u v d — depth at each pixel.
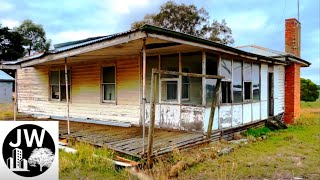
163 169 6.34
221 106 10.25
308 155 8.52
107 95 12.62
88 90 13.23
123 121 11.87
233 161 7.65
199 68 9.51
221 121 10.25
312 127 14.92
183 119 9.83
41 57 10.39
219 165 7.15
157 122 10.64
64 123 12.53
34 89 16.09
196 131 9.43
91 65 13.06
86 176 6.01
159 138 8.64
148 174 6.11
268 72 14.80
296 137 11.66
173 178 6.14
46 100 15.31
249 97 12.55
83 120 13.27
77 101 13.71
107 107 12.45
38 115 15.57
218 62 10.11
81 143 8.11
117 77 12.05
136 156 6.85
